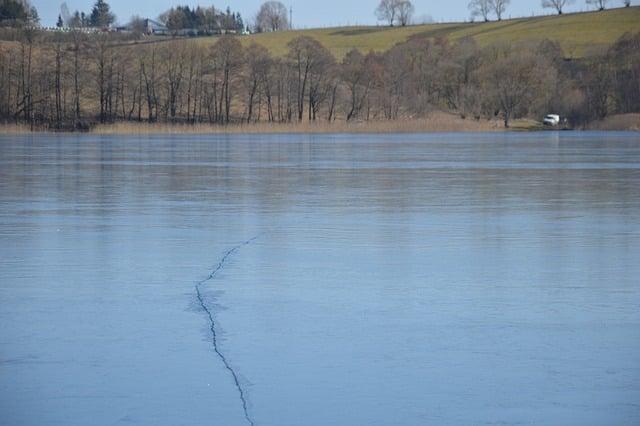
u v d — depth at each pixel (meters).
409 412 8.98
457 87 143.25
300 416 8.88
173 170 42.59
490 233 20.72
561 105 133.88
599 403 9.23
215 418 8.81
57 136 102.69
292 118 135.12
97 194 30.38
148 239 19.80
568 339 11.48
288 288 14.52
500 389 9.64
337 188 32.75
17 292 14.20
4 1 185.25
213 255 17.67
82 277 15.42
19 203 27.38
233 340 11.41
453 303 13.47
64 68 124.06
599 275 15.64
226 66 130.12
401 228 21.61
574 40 179.75
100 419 8.79
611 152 60.75
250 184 34.56
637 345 11.23
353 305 13.33
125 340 11.39
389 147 69.50
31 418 8.82
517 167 44.50
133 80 127.81
